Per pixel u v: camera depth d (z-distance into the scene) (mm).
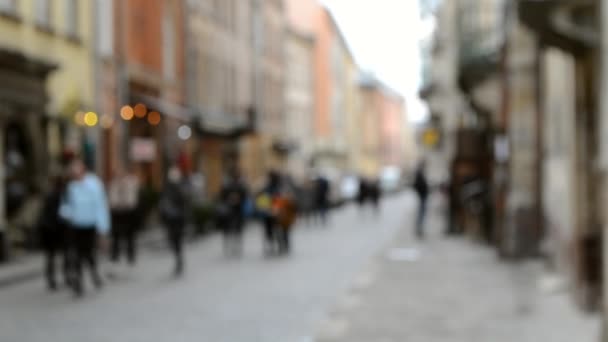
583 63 12820
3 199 22109
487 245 25141
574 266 13453
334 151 94500
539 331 11062
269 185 23828
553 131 17844
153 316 12828
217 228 32875
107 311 13367
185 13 41188
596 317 12055
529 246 20234
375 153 133250
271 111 62188
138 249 25688
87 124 28109
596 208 12500
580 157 12805
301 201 40781
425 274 18031
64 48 27016
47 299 14883
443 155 56844
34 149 24094
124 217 20859
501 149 22203
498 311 12820
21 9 24141
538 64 20234
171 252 24766
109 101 30766
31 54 23969
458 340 10508
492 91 24859
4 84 22516
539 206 20188
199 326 11891
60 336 11164
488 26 25906
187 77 41250
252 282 17188
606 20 4758
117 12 31656
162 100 37531
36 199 23812
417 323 11797
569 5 11922
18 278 17953
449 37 48719
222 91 48844
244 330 11562
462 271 18438
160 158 36438
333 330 11297
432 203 62219
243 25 53969
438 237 29656
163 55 37812
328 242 28250
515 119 20422
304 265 20656
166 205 18578
